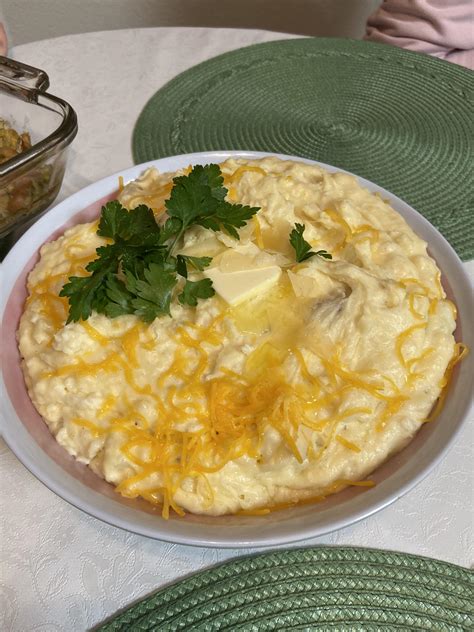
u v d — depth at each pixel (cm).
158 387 29
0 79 47
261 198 36
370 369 30
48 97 45
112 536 28
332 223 35
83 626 25
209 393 28
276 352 30
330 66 59
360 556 27
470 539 28
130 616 25
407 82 58
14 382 31
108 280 30
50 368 31
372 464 28
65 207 38
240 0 96
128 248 30
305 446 28
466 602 26
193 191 31
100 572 27
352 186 38
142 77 57
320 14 97
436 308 32
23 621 25
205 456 28
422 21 71
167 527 25
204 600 26
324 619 25
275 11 97
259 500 28
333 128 52
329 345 30
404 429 29
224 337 30
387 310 31
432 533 28
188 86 56
